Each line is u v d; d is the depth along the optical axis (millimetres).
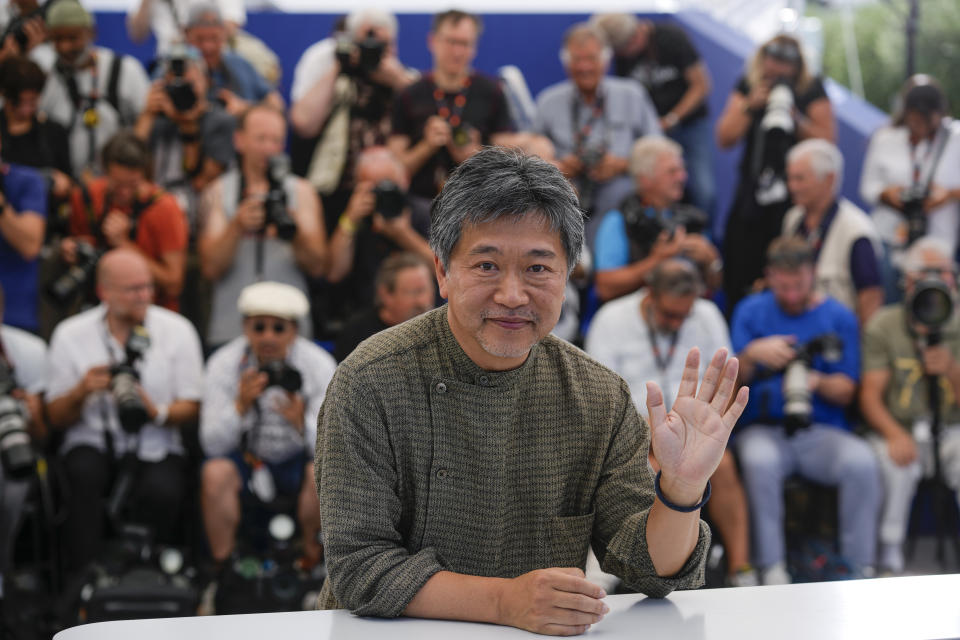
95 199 4562
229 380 4164
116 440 4125
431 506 1588
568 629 1395
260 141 4621
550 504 1627
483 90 5020
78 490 4012
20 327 4480
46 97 4836
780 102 5215
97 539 4027
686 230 4914
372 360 1576
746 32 6641
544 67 5938
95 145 4879
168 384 4246
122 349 4203
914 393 4738
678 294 4406
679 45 5520
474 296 1471
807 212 5086
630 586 1573
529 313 1471
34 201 4500
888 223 5316
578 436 1637
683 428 1473
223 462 4113
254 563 3930
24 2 4852
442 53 4957
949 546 5074
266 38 5672
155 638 1383
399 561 1512
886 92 8055
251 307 4102
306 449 4141
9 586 3910
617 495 1627
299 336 4598
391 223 4664
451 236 1483
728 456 4406
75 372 4164
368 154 4719
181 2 5203
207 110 4797
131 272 4168
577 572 1437
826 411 4656
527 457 1619
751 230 5242
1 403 3883
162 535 4109
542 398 1625
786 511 4555
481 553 1600
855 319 4742
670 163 4836
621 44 5527
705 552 1558
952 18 7871
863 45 8188
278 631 1418
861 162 5902
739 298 5285
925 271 4758
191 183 4797
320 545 4121
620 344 4512
